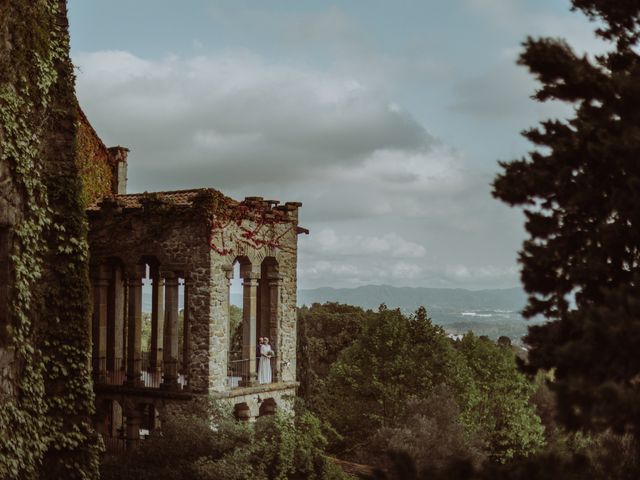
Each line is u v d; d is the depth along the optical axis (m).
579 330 7.88
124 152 35.88
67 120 17.45
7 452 15.39
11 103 15.98
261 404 31.91
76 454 17.00
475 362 52.97
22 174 16.25
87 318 17.48
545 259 8.22
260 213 31.78
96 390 30.92
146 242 30.44
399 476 8.16
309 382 45.53
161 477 22.95
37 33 16.75
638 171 7.36
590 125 7.71
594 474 7.78
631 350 6.63
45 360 16.73
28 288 16.42
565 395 6.75
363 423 44.53
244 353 31.20
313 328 58.91
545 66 7.55
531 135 8.43
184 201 31.34
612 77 7.60
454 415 41.59
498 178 8.29
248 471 23.30
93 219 31.69
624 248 7.96
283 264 33.28
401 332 46.69
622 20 8.64
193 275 29.47
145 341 53.09
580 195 7.80
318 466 26.19
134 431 29.97
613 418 6.53
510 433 50.06
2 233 15.99
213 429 26.12
